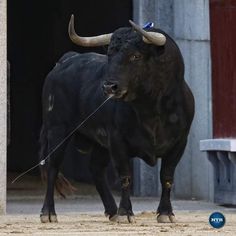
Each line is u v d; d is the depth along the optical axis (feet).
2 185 113.80
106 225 95.66
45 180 103.19
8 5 181.98
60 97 102.06
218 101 132.46
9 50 182.39
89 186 152.05
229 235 85.97
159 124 93.61
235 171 124.57
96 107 97.60
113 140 94.84
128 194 95.30
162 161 96.48
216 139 128.77
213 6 132.77
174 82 93.20
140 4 138.21
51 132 102.68
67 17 167.53
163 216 96.48
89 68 100.68
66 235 85.56
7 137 115.65
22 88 180.65
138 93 91.50
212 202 132.77
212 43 133.28
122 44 89.97
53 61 172.45
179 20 136.67
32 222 101.35
